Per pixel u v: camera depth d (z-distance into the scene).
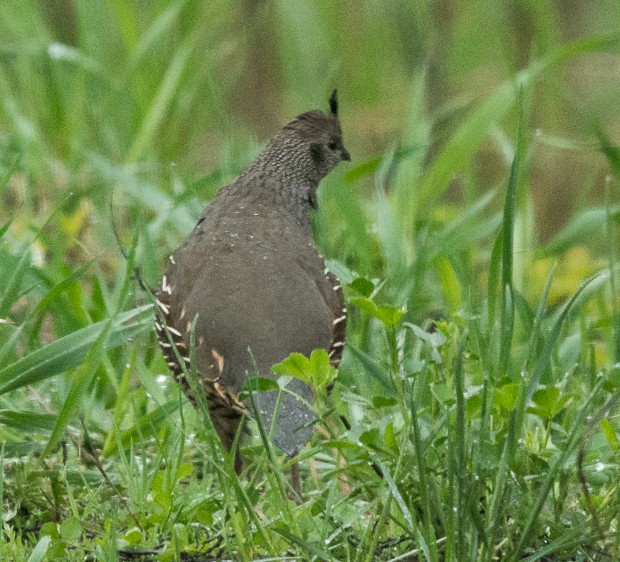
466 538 7.03
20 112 16.30
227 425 9.45
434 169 14.25
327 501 7.68
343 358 10.99
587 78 22.23
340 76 22.53
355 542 7.72
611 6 23.02
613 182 19.62
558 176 19.84
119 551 7.55
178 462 8.27
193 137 18.05
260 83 21.81
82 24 16.81
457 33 22.39
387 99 22.06
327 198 13.93
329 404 9.91
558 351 10.40
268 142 10.80
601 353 11.82
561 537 7.06
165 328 8.57
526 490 7.39
